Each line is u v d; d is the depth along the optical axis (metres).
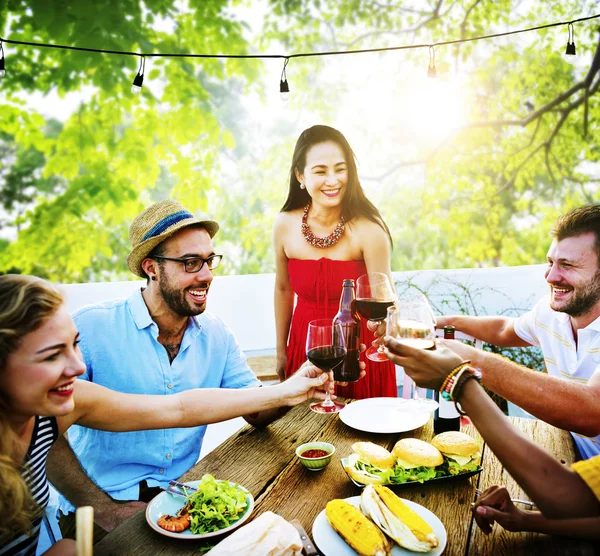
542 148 8.14
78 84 6.47
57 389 1.15
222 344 1.99
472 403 1.12
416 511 1.22
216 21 6.96
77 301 3.66
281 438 1.66
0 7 6.04
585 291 1.79
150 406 1.51
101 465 1.77
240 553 1.06
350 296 1.94
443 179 8.52
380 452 1.41
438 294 3.86
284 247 2.73
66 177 6.85
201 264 1.78
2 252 7.07
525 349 3.63
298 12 7.84
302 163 2.53
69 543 1.20
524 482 1.06
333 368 1.75
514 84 7.75
